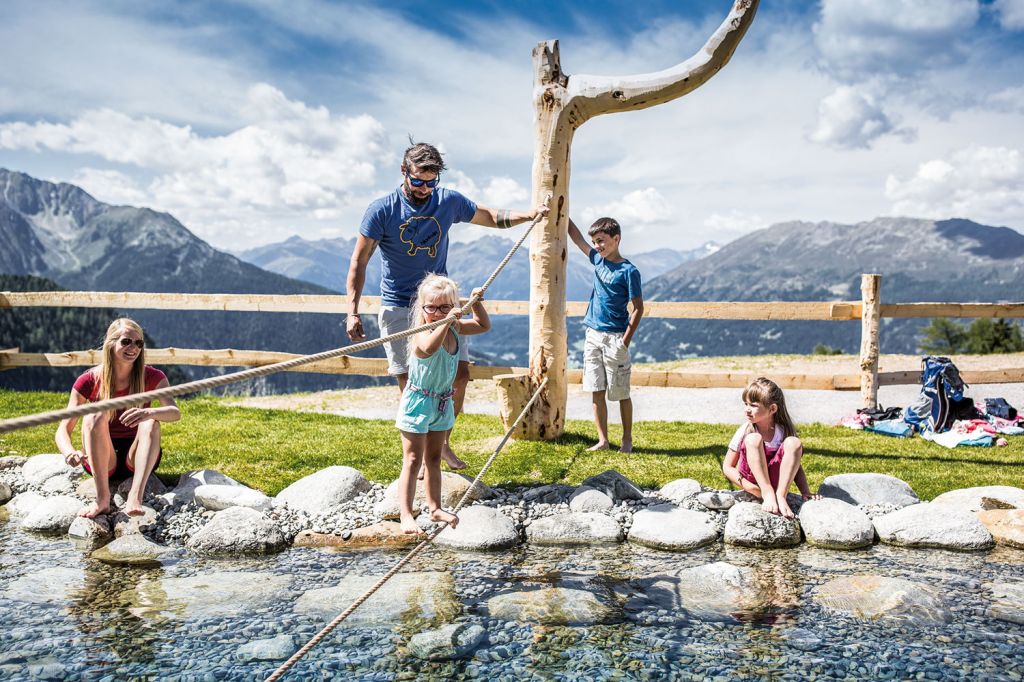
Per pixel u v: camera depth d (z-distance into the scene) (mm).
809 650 3320
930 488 6004
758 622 3645
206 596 3943
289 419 9070
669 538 4914
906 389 13102
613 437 7953
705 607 3840
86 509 5180
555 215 7223
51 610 3730
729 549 4863
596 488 5660
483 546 4812
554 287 7367
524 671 3119
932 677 3062
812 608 3816
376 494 5594
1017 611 3764
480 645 3375
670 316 8820
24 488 5906
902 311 8836
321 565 4477
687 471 6434
